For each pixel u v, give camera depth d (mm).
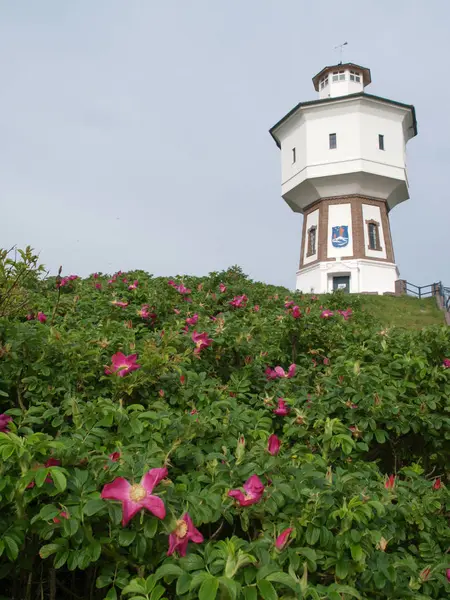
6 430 2977
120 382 3863
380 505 2680
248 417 3699
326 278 36750
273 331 6688
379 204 38188
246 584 2148
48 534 2324
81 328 5383
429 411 4723
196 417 3447
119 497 2262
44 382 3959
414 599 2709
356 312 9734
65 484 2295
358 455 4188
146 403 4172
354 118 36875
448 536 3436
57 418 3340
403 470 4289
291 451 3445
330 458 3713
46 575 3098
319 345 6695
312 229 39062
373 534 2666
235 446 3309
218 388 4637
